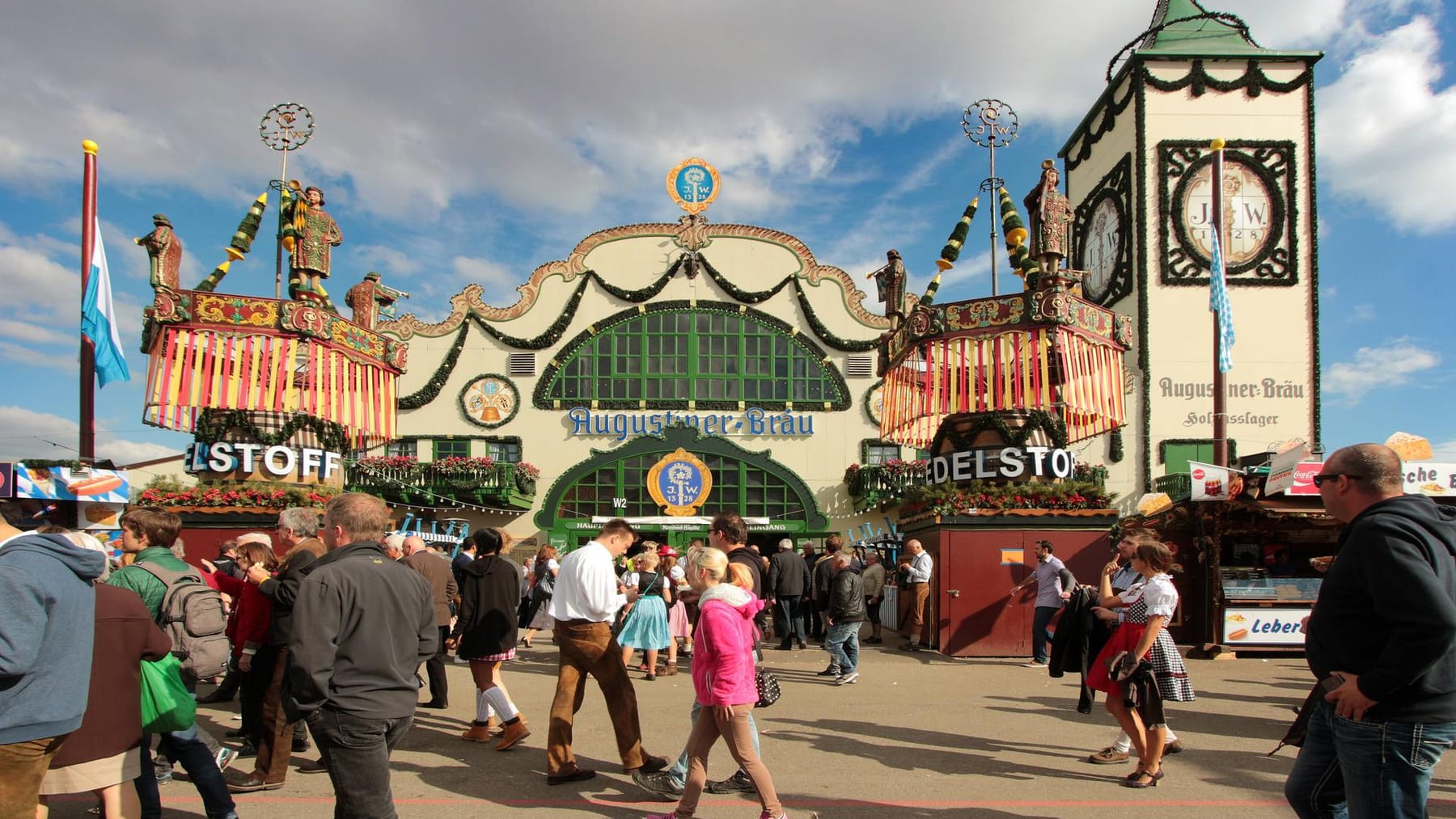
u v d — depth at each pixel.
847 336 25.69
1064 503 12.99
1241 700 9.09
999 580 12.87
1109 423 14.56
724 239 26.11
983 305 13.68
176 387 12.37
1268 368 25.84
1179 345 25.89
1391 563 3.18
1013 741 7.28
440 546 23.33
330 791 5.78
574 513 25.05
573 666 5.99
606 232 26.00
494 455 25.19
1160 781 6.08
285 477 12.88
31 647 3.53
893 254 17.69
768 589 13.66
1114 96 28.41
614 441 25.33
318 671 3.78
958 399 13.94
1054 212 13.52
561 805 5.50
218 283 13.19
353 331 13.73
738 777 5.79
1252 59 26.73
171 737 4.71
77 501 11.88
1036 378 13.34
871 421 25.39
